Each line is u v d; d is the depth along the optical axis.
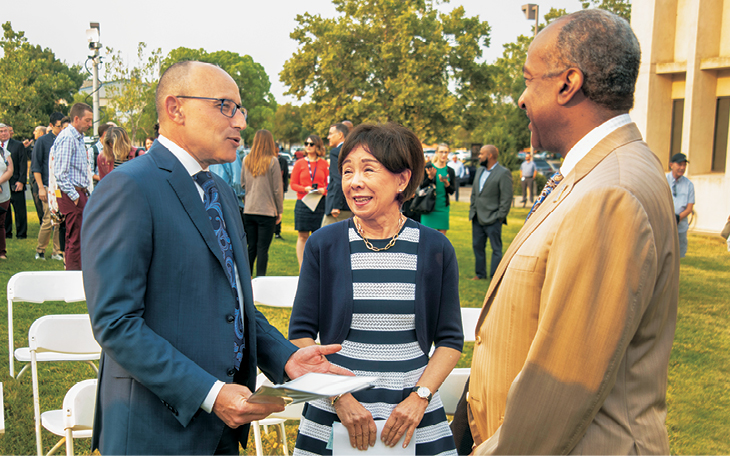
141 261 1.54
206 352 1.63
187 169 1.75
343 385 1.48
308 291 2.03
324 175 7.28
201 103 1.70
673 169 8.71
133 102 20.48
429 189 7.61
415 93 34.41
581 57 1.33
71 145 5.84
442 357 1.99
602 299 1.16
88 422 2.21
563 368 1.19
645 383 1.25
